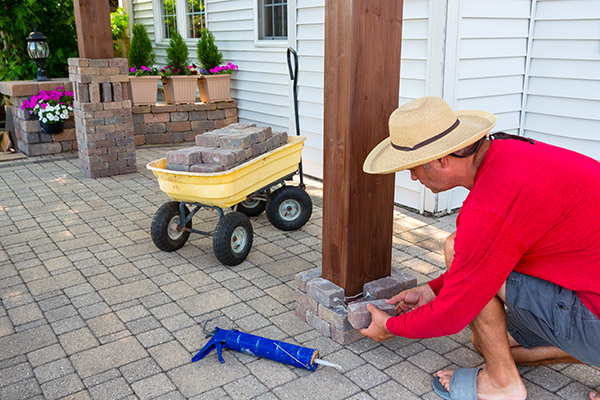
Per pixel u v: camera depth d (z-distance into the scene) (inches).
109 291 138.3
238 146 149.6
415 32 183.3
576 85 177.6
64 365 107.0
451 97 178.9
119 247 167.8
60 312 128.0
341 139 107.4
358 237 113.0
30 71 373.1
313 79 236.8
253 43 304.8
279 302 132.0
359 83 103.7
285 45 276.1
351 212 110.0
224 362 107.2
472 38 177.5
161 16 429.7
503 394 89.6
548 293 80.1
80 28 235.8
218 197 145.5
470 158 79.9
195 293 136.9
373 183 112.1
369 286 115.6
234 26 321.4
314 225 187.2
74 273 149.0
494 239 74.2
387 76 107.7
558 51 181.0
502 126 194.5
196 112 328.5
